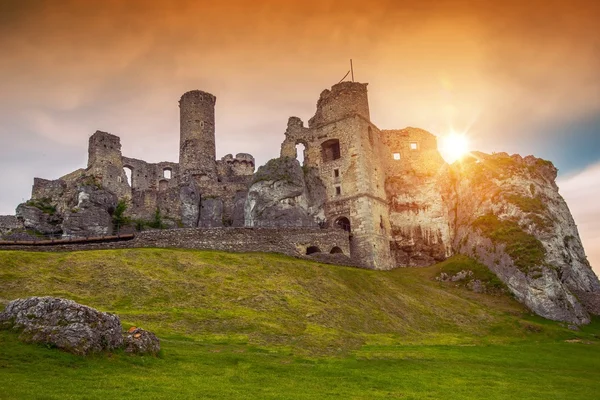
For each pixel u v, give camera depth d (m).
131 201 76.25
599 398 23.20
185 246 49.12
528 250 57.44
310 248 60.28
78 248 45.44
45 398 16.16
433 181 76.81
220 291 38.69
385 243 71.06
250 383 20.78
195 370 21.83
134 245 47.75
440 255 72.81
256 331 31.31
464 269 61.22
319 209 72.00
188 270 42.28
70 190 74.06
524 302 53.91
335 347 30.41
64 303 22.05
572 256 65.56
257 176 71.00
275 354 26.98
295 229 59.25
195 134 83.62
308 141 77.69
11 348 19.88
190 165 81.88
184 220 76.25
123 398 17.00
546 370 30.00
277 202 67.56
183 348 25.89
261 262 46.94
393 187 76.56
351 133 73.50
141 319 31.09
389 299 46.94
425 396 20.94
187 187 78.38
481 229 63.66
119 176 76.62
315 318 36.72
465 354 32.84
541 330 45.69
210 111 86.38
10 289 34.19
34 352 19.83
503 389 23.41
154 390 18.22
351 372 24.38
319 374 23.55
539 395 22.83
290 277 44.72
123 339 22.67
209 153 83.69
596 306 57.94
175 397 17.70
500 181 67.69
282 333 31.62
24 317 21.56
